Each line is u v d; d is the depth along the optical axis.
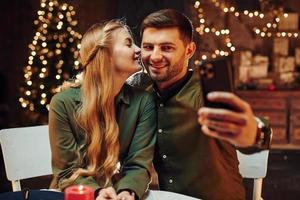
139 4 5.64
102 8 5.75
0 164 4.95
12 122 5.64
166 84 1.71
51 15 5.11
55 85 5.09
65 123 1.73
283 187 4.47
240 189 1.81
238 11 5.89
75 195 1.35
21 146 2.24
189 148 1.72
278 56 6.03
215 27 5.91
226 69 1.14
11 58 5.75
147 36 1.63
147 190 1.74
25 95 5.19
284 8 5.94
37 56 5.15
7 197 1.59
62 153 1.73
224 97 0.98
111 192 1.58
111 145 1.69
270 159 5.39
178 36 1.62
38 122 5.30
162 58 1.62
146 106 1.78
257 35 5.97
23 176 2.23
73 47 5.13
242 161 2.11
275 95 5.83
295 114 5.81
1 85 5.68
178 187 1.77
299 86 5.98
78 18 5.72
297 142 5.82
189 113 1.70
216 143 1.70
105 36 1.68
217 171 1.72
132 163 1.74
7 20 5.72
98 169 1.70
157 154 1.80
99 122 1.70
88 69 1.70
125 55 1.69
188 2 5.73
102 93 1.68
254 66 6.01
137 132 1.77
